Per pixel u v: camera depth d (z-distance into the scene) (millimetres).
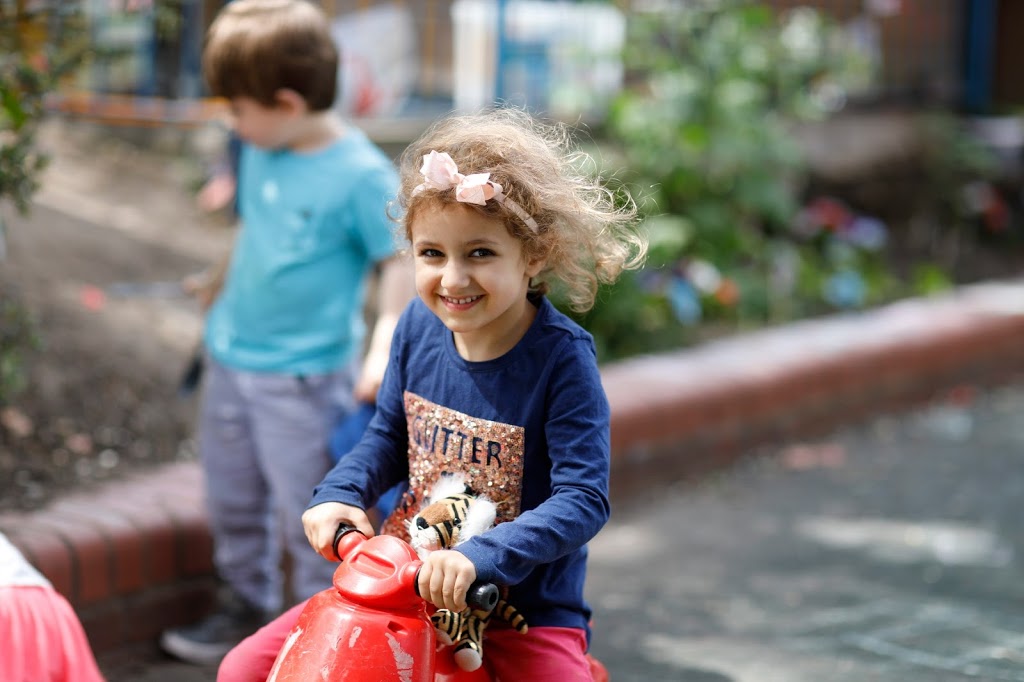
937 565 4086
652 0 6867
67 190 5637
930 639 3480
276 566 3428
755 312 6484
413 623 1884
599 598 3764
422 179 1994
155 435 3988
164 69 6059
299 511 3137
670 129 6395
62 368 4102
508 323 2072
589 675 2137
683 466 5027
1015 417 6066
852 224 7363
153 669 3176
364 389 2949
